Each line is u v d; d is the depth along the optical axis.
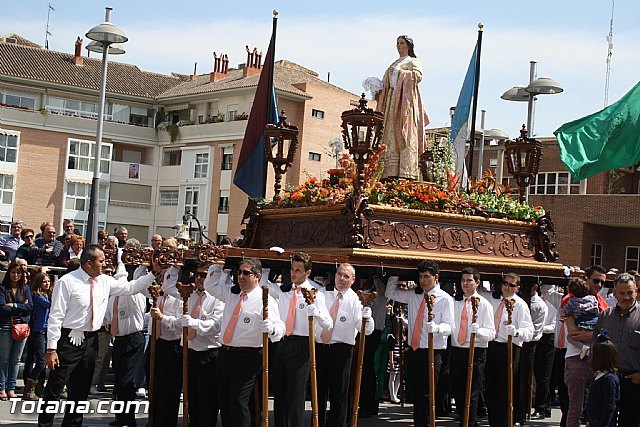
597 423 9.09
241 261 9.20
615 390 9.05
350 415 11.29
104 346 13.47
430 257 11.62
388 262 11.22
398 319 13.71
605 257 41.62
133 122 55.50
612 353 9.12
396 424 12.03
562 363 13.04
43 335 12.65
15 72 51.56
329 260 10.62
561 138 15.74
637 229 41.28
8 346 12.42
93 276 9.59
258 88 17.38
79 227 53.53
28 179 51.72
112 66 56.69
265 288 8.85
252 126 17.39
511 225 12.88
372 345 12.33
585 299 10.69
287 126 13.98
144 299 10.73
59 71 53.66
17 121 51.19
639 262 41.19
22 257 14.81
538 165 14.29
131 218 55.00
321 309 9.60
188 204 53.53
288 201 12.66
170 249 9.67
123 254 9.72
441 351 10.71
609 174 41.38
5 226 25.86
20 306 12.40
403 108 13.59
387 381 14.48
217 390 9.88
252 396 10.32
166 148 55.12
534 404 13.89
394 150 13.59
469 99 17.30
